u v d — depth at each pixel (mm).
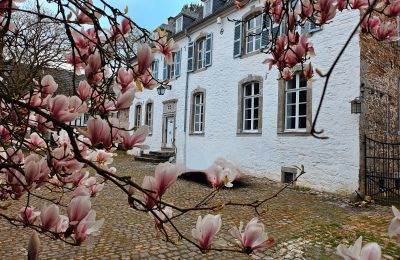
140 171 11594
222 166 1177
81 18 1330
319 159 8367
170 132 15273
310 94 8602
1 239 4465
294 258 3891
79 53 1307
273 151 9609
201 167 12297
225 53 11828
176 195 7578
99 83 1384
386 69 8602
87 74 1176
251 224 995
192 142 13281
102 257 3893
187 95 13859
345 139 7871
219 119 11844
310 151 8586
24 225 1075
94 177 1471
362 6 1495
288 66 1755
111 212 6000
